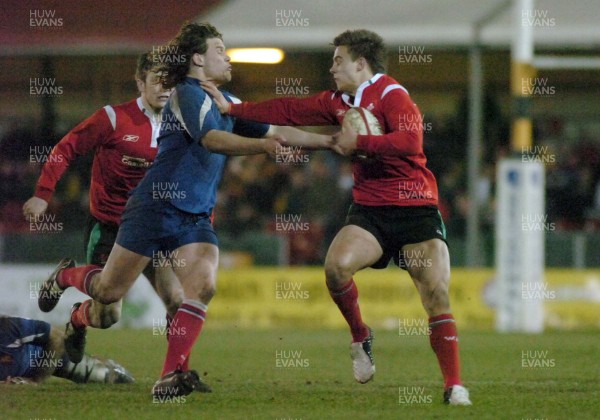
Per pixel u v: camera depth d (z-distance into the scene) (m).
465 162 70.56
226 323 57.12
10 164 69.38
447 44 64.62
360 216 24.20
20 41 67.75
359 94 24.00
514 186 52.53
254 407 23.06
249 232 64.62
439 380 29.62
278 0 66.94
